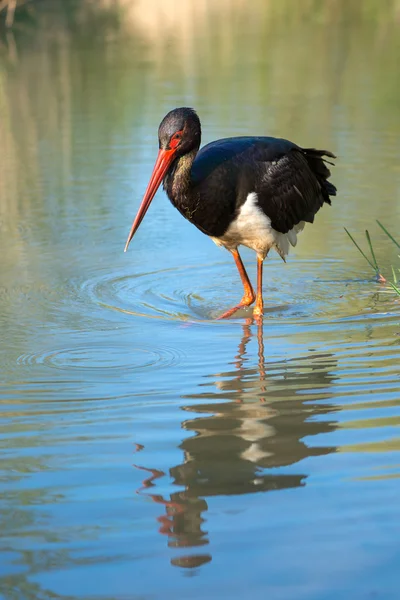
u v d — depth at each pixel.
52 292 11.68
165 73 26.91
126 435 7.55
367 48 31.16
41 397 8.44
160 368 9.16
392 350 9.52
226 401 8.24
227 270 12.82
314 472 6.79
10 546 5.88
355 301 11.41
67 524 6.11
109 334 10.23
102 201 15.87
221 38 33.53
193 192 10.72
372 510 6.21
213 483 6.67
